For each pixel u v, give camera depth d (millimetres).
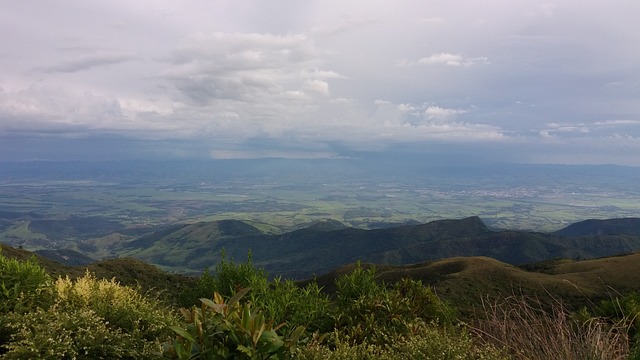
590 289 25875
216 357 3012
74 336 5023
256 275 7188
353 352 4445
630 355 4496
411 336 5051
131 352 4855
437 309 6609
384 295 6512
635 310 6340
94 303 6133
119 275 20578
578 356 4324
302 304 6230
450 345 4426
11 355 4391
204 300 3189
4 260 6621
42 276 6680
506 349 4602
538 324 4969
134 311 5930
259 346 3094
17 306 5715
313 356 4047
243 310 3174
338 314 6164
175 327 3025
